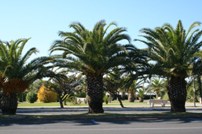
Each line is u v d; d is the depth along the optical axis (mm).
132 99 77875
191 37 27797
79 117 23641
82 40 26875
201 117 24109
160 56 27766
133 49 27281
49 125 19500
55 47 26906
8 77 27406
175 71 28047
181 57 27812
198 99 69000
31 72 27844
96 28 27062
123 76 28781
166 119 22828
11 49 26969
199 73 27984
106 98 62062
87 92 27984
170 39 27859
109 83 36500
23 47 27406
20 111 36688
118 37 27000
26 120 22547
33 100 68750
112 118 23562
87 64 27078
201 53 27953
